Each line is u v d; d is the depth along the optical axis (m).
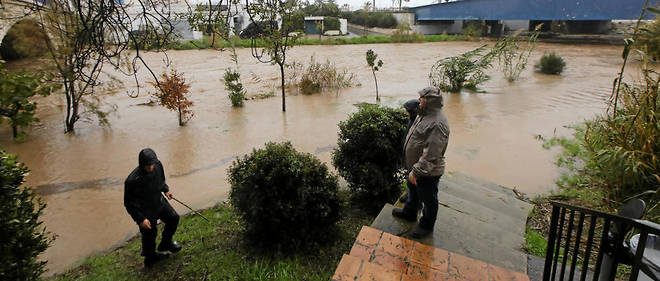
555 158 7.25
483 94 13.49
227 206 5.46
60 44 6.75
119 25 3.54
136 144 8.66
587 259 2.16
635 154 4.57
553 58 17.25
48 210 5.70
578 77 16.27
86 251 4.63
